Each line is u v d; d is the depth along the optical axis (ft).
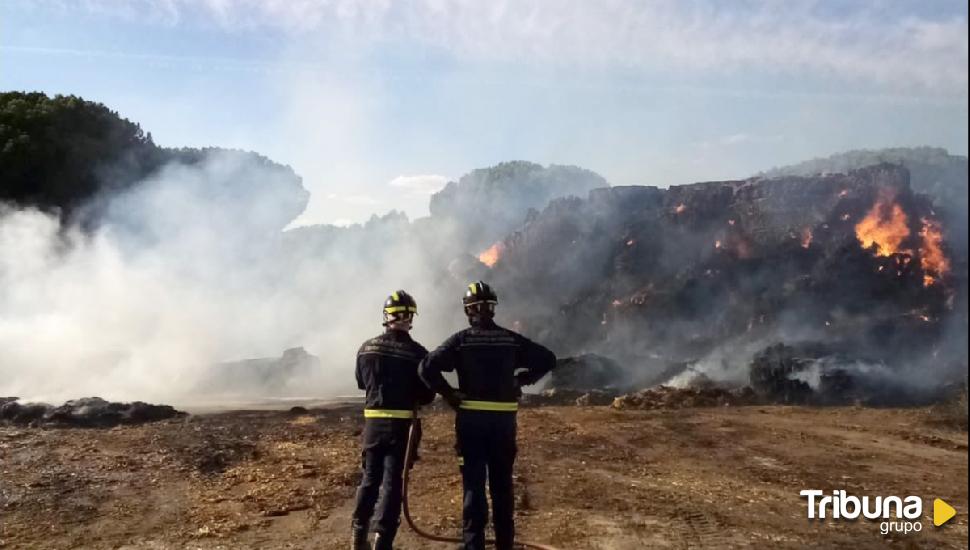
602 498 26.91
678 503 26.30
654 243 129.49
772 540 21.79
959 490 29.07
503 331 19.07
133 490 27.71
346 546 20.88
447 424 43.91
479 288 19.26
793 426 45.75
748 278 109.50
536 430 42.98
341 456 34.42
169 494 27.22
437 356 18.37
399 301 20.21
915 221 108.78
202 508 25.35
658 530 22.59
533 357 19.06
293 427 42.98
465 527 18.10
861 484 30.04
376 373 19.65
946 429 44.96
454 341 18.71
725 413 52.39
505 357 18.79
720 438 41.11
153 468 31.19
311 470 31.12
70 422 44.04
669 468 32.96
